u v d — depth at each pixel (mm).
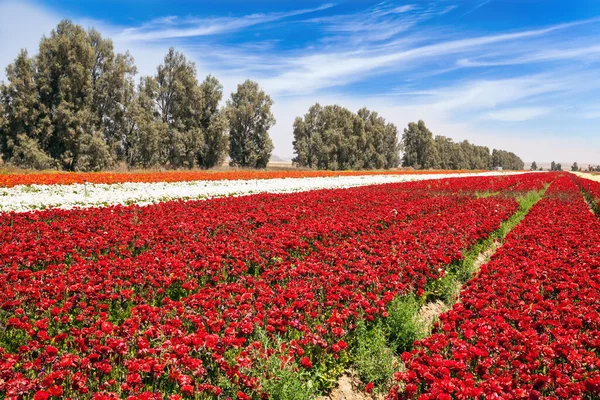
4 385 4363
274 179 33969
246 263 9469
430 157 107312
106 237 10406
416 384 5180
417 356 5668
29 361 5230
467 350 5566
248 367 5031
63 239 10391
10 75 43500
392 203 20016
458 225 13461
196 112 55906
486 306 7465
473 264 11523
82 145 43812
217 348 5496
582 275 8695
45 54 45938
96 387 4980
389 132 95688
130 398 4328
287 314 6336
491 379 4883
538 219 15281
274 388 4793
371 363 5902
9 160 43594
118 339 5383
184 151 53781
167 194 20531
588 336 6113
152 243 10688
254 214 14680
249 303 6957
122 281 7566
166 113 56094
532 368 5262
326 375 5793
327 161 74875
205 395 4969
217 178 32562
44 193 18750
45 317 6586
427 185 32594
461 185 32562
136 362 5016
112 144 48875
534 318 6984
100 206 15539
